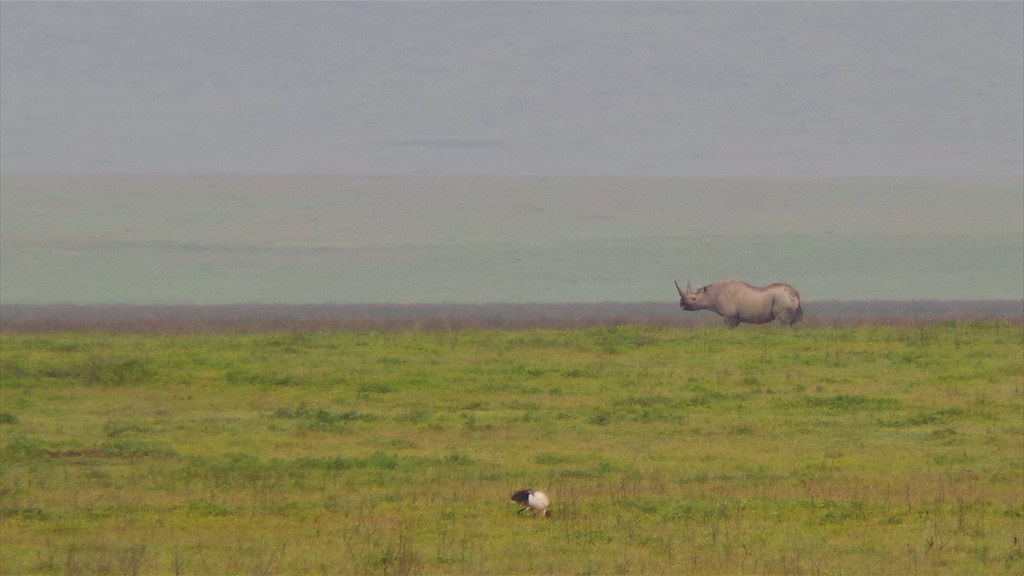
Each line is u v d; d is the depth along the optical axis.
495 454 61.78
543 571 40.69
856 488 53.84
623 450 62.75
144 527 46.69
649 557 42.53
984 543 44.59
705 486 54.22
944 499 51.59
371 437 66.44
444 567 41.09
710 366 92.19
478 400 78.81
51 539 45.06
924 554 43.06
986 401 76.25
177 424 70.25
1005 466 59.00
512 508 49.69
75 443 63.97
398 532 45.91
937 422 70.25
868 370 89.31
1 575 40.47
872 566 41.47
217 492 52.81
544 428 68.94
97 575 40.25
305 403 78.00
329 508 49.59
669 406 75.88
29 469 57.62
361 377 86.81
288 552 43.12
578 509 49.56
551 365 92.56
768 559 42.25
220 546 43.94
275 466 58.31
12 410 75.06
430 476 56.28
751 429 68.38
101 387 83.50
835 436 66.62
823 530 46.66
